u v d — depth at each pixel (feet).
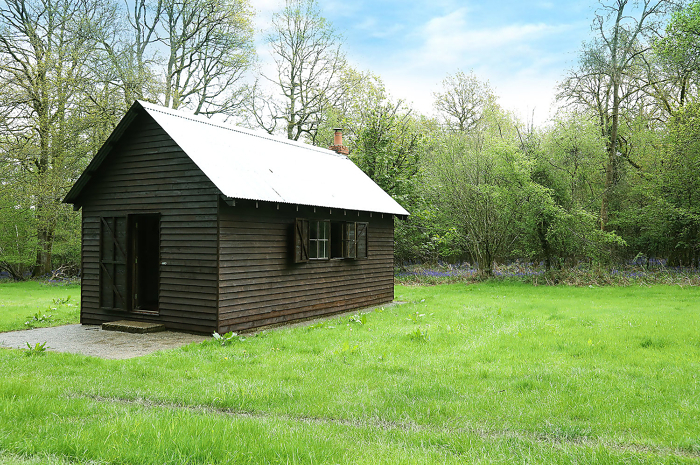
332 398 20.15
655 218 70.79
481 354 27.58
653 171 75.61
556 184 73.20
